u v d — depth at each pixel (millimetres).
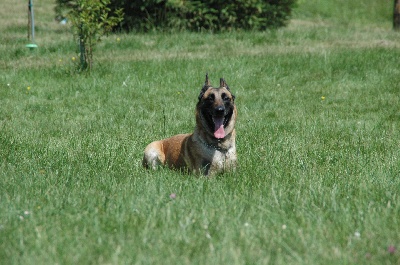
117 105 17453
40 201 7957
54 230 6766
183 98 18297
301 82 20203
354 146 12445
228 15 30250
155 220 7027
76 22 20719
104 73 20781
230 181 9242
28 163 10609
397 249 6152
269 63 21953
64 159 10914
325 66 21484
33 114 16297
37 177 9438
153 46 25578
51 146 12258
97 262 5832
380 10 47062
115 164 10578
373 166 10336
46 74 20750
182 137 10477
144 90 19125
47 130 14234
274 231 6746
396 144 12688
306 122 15195
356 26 38906
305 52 23562
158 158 10695
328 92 18969
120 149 11750
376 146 12367
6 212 7324
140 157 11484
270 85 19859
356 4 48188
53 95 18500
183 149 10203
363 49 23969
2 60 22969
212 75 20656
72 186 8891
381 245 6281
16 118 15734
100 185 8945
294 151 11648
